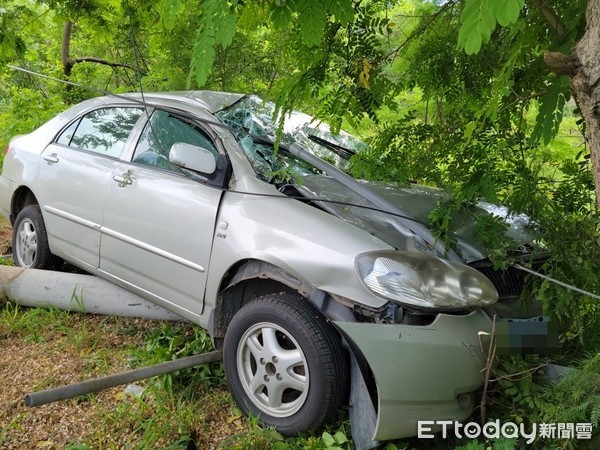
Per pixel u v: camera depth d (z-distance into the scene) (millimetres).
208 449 2633
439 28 2879
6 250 5305
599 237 2709
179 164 2971
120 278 3605
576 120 2721
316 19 1907
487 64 2777
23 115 6566
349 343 2398
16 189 4457
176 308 3268
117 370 3242
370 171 3139
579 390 2293
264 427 2699
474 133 2666
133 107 3838
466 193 2828
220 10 1782
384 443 2547
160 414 2764
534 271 2750
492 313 2619
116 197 3529
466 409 2463
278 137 2605
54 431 2688
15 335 3598
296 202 2844
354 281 2492
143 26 5387
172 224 3176
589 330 2789
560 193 3023
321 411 2518
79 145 4082
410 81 3047
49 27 7102
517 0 1406
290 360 2617
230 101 3670
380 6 2814
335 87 2846
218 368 3188
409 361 2316
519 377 2490
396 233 2766
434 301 2373
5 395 2959
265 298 2725
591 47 1584
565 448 2363
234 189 3016
